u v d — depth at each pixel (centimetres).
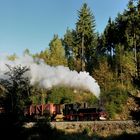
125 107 4816
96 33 9344
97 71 6631
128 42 7725
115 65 7138
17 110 2136
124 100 4962
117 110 4884
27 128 2450
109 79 6519
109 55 8525
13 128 2022
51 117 4841
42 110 4881
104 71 6575
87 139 2822
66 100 5906
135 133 2692
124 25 8325
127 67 6669
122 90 5622
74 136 2822
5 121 2016
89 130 3300
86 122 3647
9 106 2169
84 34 8681
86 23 8700
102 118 4594
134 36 7669
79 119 4731
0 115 2034
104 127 3531
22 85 2342
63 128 3584
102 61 7094
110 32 8950
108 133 3225
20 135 2058
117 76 6894
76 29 8694
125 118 4700
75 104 4806
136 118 2070
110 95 5484
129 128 3397
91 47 8638
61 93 6031
